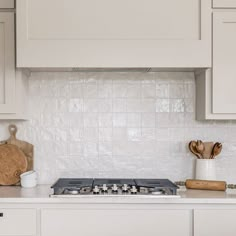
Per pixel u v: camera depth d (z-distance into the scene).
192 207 1.90
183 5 1.99
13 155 2.33
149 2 1.98
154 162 2.39
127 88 2.40
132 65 1.97
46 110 2.38
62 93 2.39
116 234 1.90
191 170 2.39
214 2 2.07
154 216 1.90
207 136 2.39
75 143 2.39
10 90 2.07
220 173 2.39
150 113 2.40
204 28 1.98
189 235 1.90
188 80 2.40
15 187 2.25
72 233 1.89
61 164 2.39
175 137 2.40
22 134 2.38
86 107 2.39
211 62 2.07
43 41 1.95
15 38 2.07
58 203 1.88
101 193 1.91
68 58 1.96
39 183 2.38
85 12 1.97
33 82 2.38
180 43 1.97
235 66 2.09
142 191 1.97
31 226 1.88
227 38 2.08
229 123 2.39
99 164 2.39
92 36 1.97
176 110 2.40
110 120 2.39
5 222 1.88
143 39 1.98
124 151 2.39
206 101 2.11
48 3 1.97
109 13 1.98
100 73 2.39
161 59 1.97
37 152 2.38
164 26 1.99
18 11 1.95
